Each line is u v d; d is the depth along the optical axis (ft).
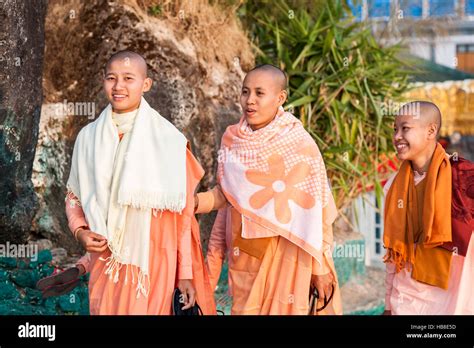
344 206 20.40
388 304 12.07
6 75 13.76
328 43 19.60
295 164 11.64
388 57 21.31
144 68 11.30
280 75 11.78
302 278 11.57
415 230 11.57
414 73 22.34
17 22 13.83
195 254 11.68
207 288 11.94
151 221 11.11
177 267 11.27
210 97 17.66
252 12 20.90
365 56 20.71
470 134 24.38
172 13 17.38
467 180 11.33
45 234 15.97
